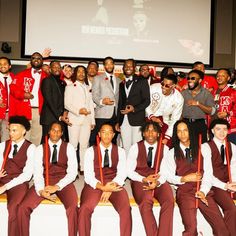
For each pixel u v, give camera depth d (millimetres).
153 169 2971
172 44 5996
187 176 2816
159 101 3498
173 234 2959
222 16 6086
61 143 2959
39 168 2875
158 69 5969
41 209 2889
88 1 5840
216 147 2945
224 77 3707
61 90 3719
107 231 2904
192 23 6020
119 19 5906
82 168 3742
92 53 5875
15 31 5770
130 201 2965
